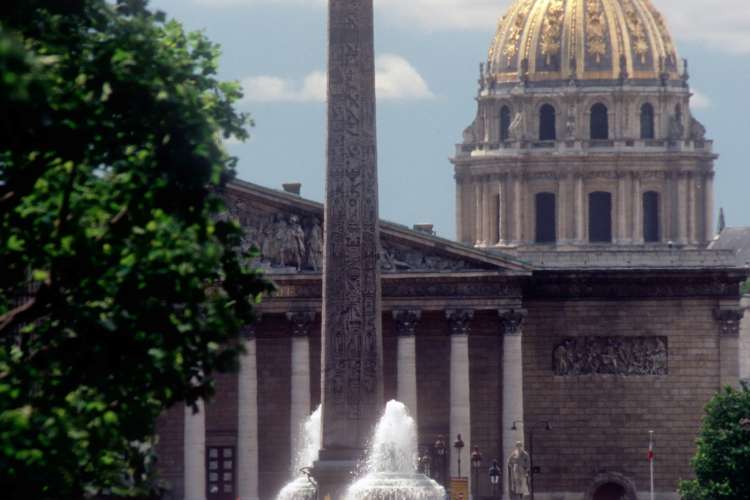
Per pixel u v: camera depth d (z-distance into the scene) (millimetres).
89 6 115938
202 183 115438
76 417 113250
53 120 109250
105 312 115188
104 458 119500
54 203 117875
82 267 115188
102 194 116938
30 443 108000
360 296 180750
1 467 106438
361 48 181875
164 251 115062
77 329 114875
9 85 97938
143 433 119500
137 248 115000
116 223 115750
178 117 113688
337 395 180250
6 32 106125
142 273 114875
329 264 181000
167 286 115250
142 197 115188
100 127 111812
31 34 112750
